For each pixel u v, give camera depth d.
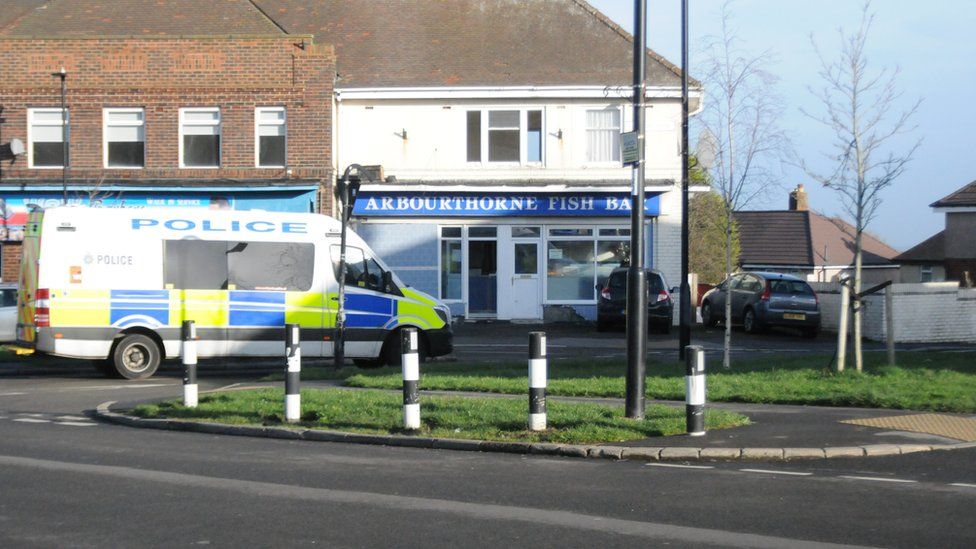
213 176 30.06
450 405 12.67
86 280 18.67
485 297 32.22
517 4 34.84
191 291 19.27
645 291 11.49
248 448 10.81
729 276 18.23
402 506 7.78
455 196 31.59
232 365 22.17
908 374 15.64
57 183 29.58
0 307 24.03
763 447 9.98
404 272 31.89
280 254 19.86
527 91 31.62
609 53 33.16
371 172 31.33
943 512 7.46
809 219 57.56
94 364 20.41
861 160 16.39
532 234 32.25
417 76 32.25
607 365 19.08
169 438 11.63
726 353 18.00
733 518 7.33
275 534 6.91
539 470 9.37
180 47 30.11
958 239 44.34
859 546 6.52
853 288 16.31
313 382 17.09
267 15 34.59
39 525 7.21
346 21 34.59
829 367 16.19
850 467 9.42
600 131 32.22
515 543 6.63
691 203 48.34
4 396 16.23
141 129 30.17
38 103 29.88
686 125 19.33
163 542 6.72
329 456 10.25
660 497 8.08
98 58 29.95
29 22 31.81
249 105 30.17
